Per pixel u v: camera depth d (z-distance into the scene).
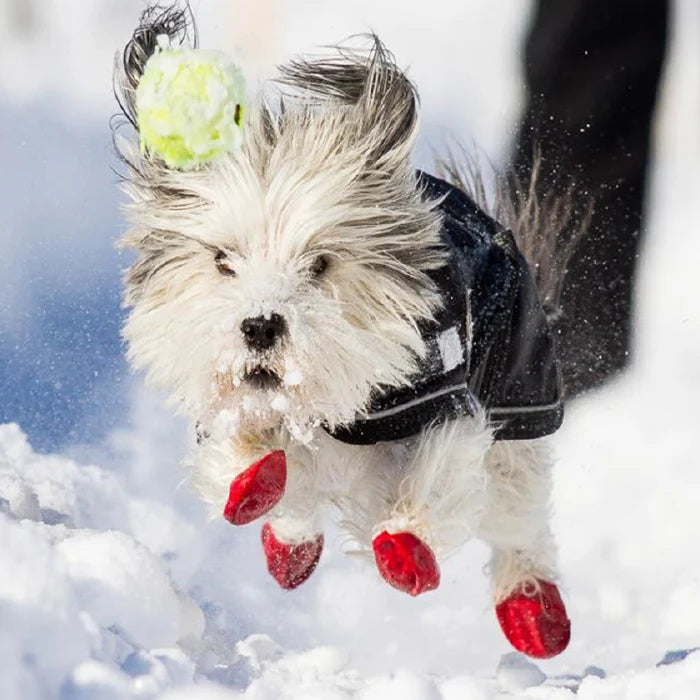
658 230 16.89
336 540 9.74
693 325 14.77
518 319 8.35
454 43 23.64
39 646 5.91
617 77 13.52
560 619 8.90
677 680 7.32
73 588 6.69
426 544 7.75
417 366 7.79
